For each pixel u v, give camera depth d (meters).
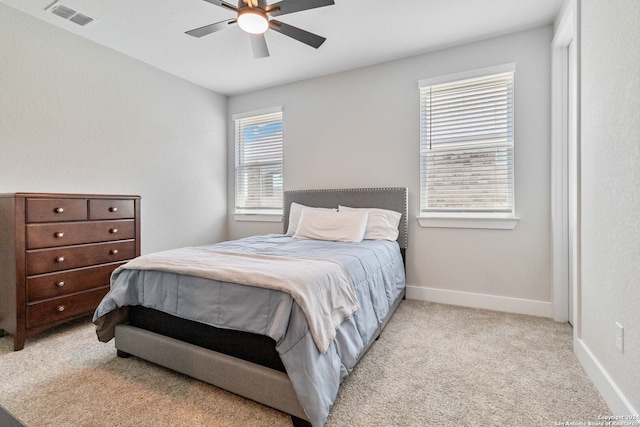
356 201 3.30
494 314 2.67
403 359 1.89
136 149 3.21
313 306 1.37
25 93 2.41
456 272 2.94
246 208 4.22
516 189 2.70
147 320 1.86
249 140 4.18
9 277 2.07
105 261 2.55
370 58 3.15
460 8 2.36
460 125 2.93
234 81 3.75
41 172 2.51
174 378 1.70
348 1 2.27
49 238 2.20
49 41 2.54
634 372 1.24
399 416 1.38
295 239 3.01
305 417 1.28
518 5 2.32
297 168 3.76
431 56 3.02
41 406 1.46
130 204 2.76
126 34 2.72
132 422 1.36
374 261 2.23
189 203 3.78
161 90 3.44
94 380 1.68
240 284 1.49
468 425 1.33
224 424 1.35
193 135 3.82
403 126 3.16
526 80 2.65
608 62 1.47
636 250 1.23
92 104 2.84
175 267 1.70
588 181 1.72
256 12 1.88
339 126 3.49
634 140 1.25
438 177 3.03
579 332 1.87
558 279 2.49
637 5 1.22
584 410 1.42
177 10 2.38
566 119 2.45
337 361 1.43
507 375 1.71
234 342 1.54
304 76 3.60
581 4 1.82
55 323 2.22
